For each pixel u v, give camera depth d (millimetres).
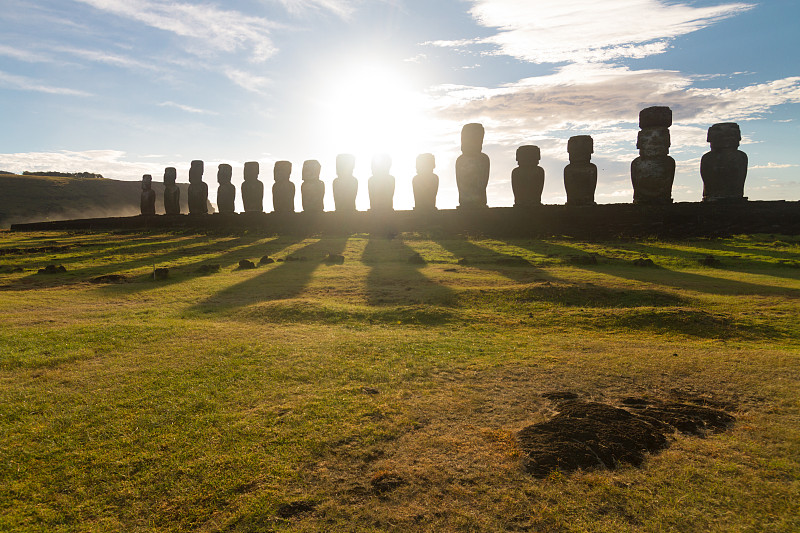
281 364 8867
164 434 6332
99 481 5418
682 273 19172
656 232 30906
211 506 5008
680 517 4676
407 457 5773
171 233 39062
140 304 15031
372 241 30906
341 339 10562
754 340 10875
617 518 4711
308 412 6891
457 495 5086
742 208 30703
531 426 6359
